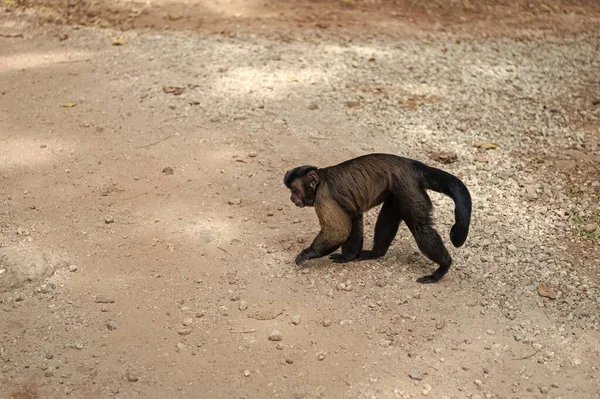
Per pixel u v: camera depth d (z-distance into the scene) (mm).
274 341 3590
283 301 3742
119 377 3473
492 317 3686
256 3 6652
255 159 4492
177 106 4895
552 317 3689
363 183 3762
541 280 3838
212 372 3490
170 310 3703
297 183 3771
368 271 3871
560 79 5445
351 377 3473
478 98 5125
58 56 5465
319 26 6098
